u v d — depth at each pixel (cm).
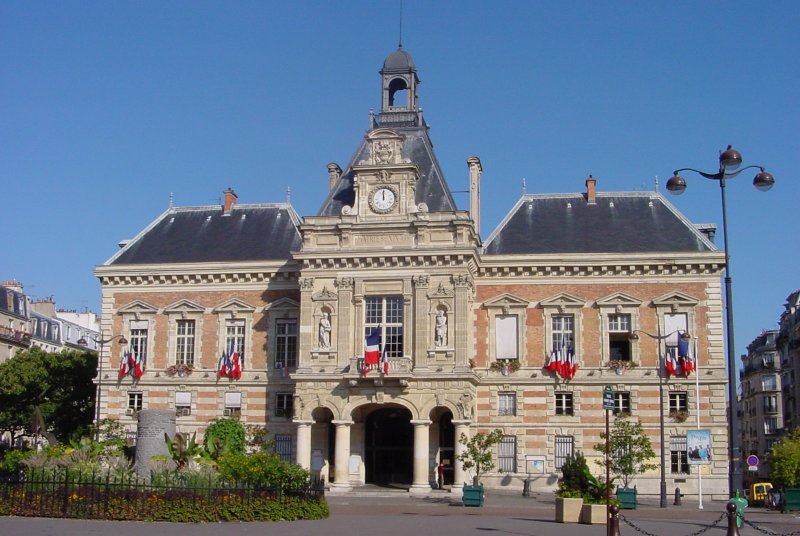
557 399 6319
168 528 3138
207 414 6669
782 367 11912
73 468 3722
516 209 6862
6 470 3909
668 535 3372
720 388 6184
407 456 6431
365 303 6241
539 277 6462
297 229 6850
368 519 3859
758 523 4244
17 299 11019
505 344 6444
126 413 6750
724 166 3491
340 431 6044
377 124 7038
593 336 6353
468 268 6147
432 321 6091
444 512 4559
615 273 6400
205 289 6844
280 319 6700
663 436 5428
